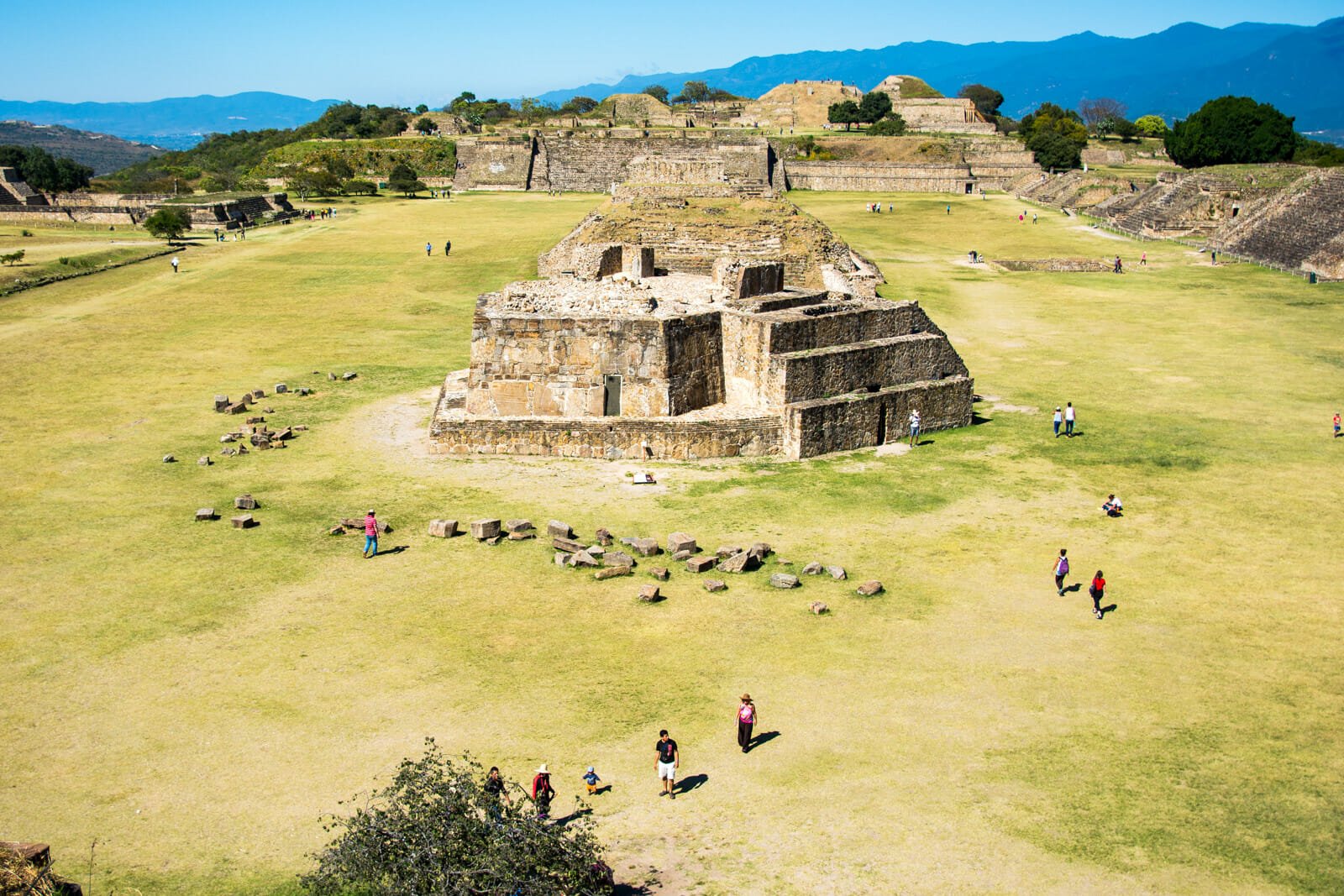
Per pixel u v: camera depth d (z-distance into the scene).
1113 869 16.77
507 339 40.09
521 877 14.98
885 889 16.34
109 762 19.56
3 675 22.59
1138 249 95.81
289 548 30.00
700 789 18.91
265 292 73.06
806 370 40.06
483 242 94.50
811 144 172.75
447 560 29.30
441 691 22.22
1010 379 51.84
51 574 27.88
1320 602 26.61
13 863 14.97
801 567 28.92
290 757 19.77
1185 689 22.38
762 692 22.27
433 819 15.49
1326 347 57.66
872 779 19.20
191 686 22.31
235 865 16.69
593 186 155.38
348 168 149.88
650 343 39.81
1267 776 19.23
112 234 106.31
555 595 27.11
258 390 47.59
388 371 52.41
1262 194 100.31
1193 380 51.34
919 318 45.31
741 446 39.34
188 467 37.38
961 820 18.03
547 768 18.55
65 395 47.25
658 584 27.69
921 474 37.28
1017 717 21.30
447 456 38.97
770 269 46.72
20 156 155.12
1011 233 106.31
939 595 27.08
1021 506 34.00
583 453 39.06
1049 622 25.58
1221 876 16.61
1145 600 26.84
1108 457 39.28
